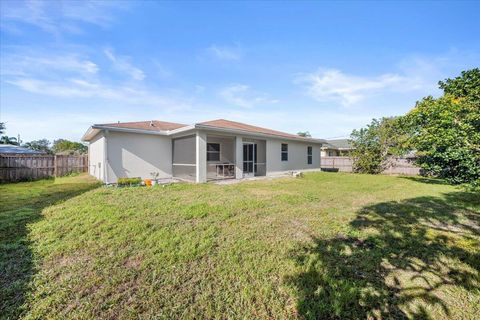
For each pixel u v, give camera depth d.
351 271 2.65
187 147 11.55
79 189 8.05
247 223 4.28
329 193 7.47
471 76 10.10
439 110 7.82
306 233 3.82
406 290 2.31
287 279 2.48
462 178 6.27
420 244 3.41
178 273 2.57
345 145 25.55
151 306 2.05
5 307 2.01
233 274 2.56
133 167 10.48
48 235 3.55
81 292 2.22
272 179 11.57
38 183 10.12
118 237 3.48
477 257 3.00
